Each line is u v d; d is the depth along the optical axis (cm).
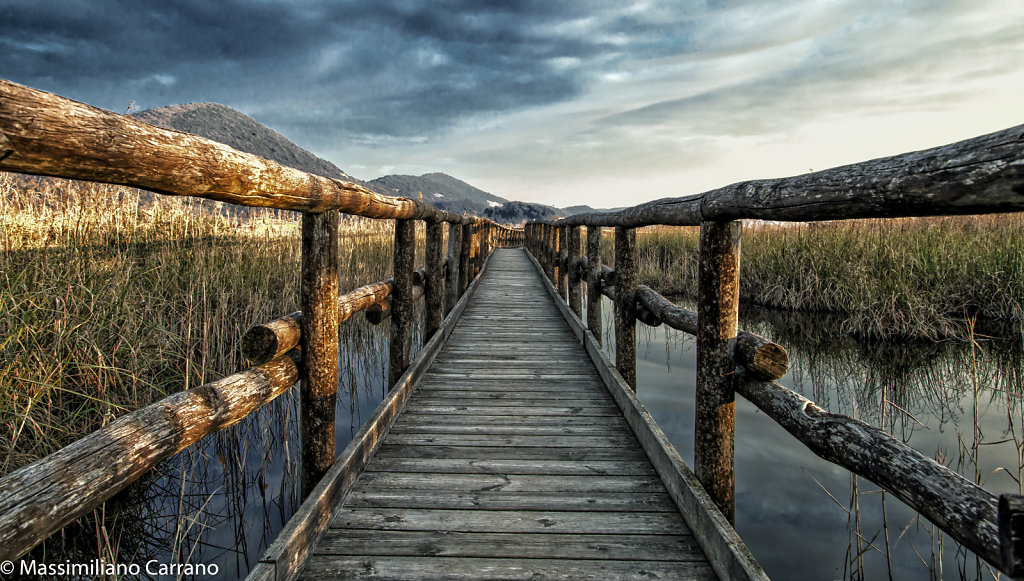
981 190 88
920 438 385
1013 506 79
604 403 370
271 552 170
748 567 161
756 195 164
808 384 527
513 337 569
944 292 689
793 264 878
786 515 292
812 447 150
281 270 634
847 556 246
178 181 122
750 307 912
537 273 1162
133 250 448
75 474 106
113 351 325
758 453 366
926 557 255
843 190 124
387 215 321
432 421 335
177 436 138
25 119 83
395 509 230
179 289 465
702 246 211
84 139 93
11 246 368
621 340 374
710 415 209
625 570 191
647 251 1306
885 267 745
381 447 296
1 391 255
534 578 186
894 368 565
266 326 193
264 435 339
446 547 203
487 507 232
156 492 302
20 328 279
